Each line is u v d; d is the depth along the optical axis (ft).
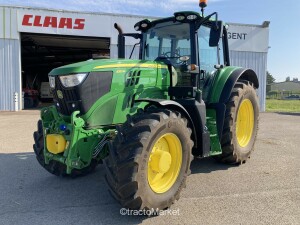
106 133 12.75
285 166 17.35
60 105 13.04
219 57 18.03
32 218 11.12
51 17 51.62
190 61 15.44
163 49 16.63
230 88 16.33
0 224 10.65
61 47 70.13
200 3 14.96
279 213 11.48
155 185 11.71
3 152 20.72
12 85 52.03
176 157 12.28
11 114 45.75
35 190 13.89
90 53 76.43
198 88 15.25
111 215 11.37
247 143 18.28
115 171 10.57
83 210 11.80
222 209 11.80
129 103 13.46
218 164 17.71
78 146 12.09
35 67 82.02
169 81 14.94
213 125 15.72
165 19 16.38
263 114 50.21
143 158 10.58
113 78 13.00
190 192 13.47
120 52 18.06
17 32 51.08
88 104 12.39
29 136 26.61
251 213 11.47
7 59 51.44
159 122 11.12
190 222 10.80
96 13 52.60
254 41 57.72
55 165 15.01
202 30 16.20
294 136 26.91
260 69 58.44
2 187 14.26
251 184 14.47
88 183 14.76
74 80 12.24
